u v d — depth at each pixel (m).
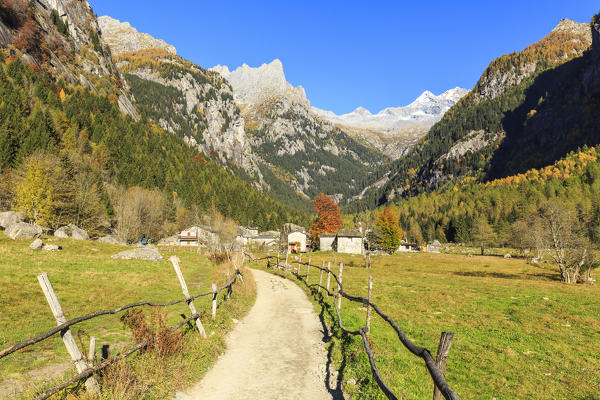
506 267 65.88
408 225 199.38
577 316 20.53
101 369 6.89
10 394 6.79
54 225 60.38
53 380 7.42
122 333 11.98
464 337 15.80
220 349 10.88
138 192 92.50
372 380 8.20
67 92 140.75
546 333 16.97
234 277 21.16
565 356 13.66
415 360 11.28
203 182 171.88
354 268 56.12
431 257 93.69
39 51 144.38
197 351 9.92
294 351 11.26
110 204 85.62
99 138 126.56
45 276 6.05
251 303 19.67
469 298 26.00
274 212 189.38
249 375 9.03
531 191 169.62
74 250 39.28
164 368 8.23
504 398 9.69
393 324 8.45
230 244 93.94
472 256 100.94
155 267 33.00
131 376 7.24
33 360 9.02
